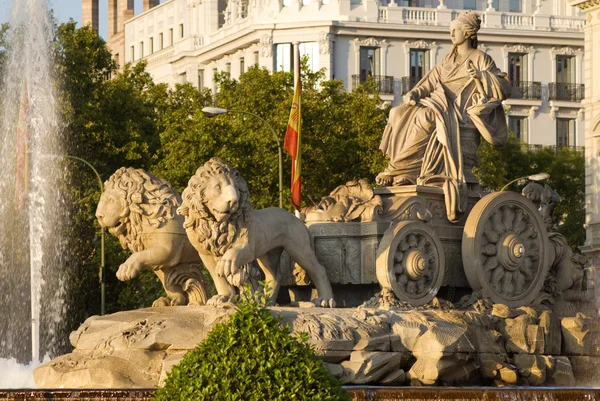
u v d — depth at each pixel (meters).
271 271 25.42
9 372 31.83
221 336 17.97
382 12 111.38
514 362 25.03
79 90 72.12
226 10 120.94
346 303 26.56
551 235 28.25
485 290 26.58
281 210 25.31
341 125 67.81
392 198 26.61
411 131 27.39
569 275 28.30
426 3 114.88
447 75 27.89
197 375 17.73
